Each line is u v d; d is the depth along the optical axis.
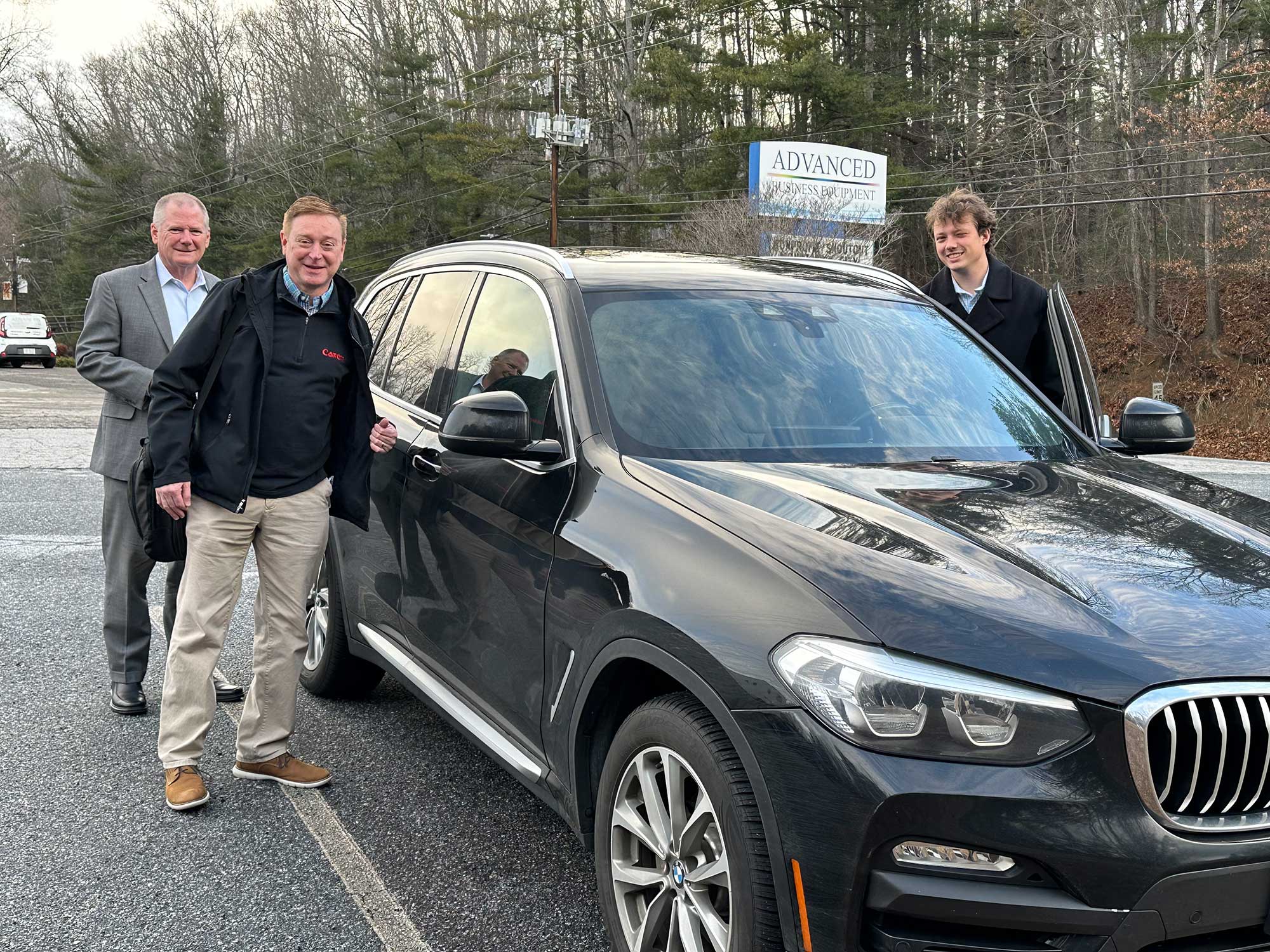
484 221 50.69
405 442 4.08
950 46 43.78
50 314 78.31
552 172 40.75
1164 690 2.09
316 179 58.34
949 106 42.94
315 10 66.38
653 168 46.56
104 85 72.62
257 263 59.78
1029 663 2.12
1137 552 2.60
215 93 66.56
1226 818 2.10
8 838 3.53
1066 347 4.01
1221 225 33.16
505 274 4.03
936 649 2.14
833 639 2.19
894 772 2.06
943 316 4.26
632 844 2.69
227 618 3.90
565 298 3.58
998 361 4.08
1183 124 33.06
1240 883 2.06
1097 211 37.44
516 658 3.17
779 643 2.25
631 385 3.28
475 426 3.01
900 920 2.09
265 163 61.31
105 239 68.00
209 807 3.81
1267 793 2.13
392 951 2.92
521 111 50.97
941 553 2.47
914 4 43.59
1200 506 3.09
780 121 43.38
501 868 3.41
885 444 3.34
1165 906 2.02
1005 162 39.09
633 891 2.67
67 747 4.31
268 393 3.81
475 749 4.42
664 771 2.58
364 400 3.99
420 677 3.86
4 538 8.30
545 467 3.21
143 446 3.81
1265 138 31.55
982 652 2.13
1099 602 2.32
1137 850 2.02
